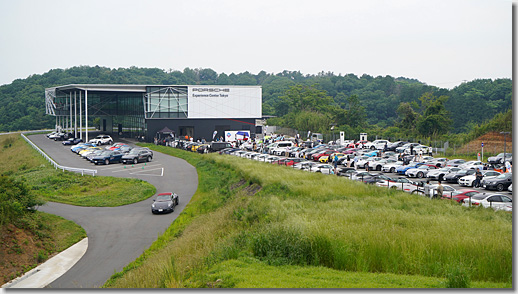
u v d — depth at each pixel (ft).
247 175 145.38
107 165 202.80
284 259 54.34
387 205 90.74
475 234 58.95
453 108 400.67
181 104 305.73
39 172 184.44
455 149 252.62
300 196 105.50
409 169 162.40
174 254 69.46
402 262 51.37
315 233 57.16
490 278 47.67
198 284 46.93
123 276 68.49
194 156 227.20
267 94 653.71
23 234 93.97
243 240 64.23
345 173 142.92
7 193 104.73
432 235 57.21
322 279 46.75
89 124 484.74
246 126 322.75
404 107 360.28
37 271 79.25
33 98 502.38
